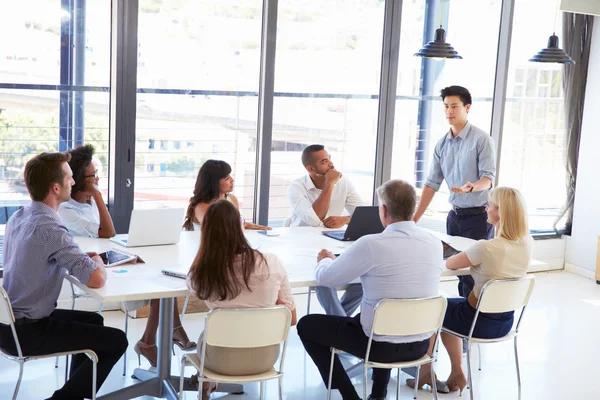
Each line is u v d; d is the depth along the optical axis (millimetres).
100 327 3074
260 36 5230
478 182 4480
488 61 6125
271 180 5465
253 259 2838
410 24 5742
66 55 4633
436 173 4910
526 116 6340
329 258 3373
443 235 4453
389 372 3469
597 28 6254
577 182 6531
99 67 4734
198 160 5188
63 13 4570
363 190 5855
